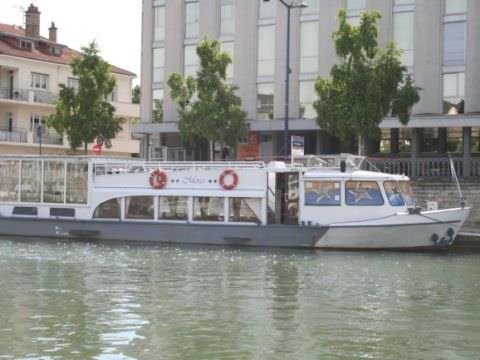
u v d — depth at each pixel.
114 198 27.80
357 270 20.08
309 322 13.25
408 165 34.53
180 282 17.86
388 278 18.62
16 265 20.84
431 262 21.84
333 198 25.00
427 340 11.95
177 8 44.66
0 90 56.31
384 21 38.41
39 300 15.27
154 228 26.88
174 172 27.06
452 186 29.80
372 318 13.63
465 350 11.34
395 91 30.16
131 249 25.14
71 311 14.11
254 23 42.00
